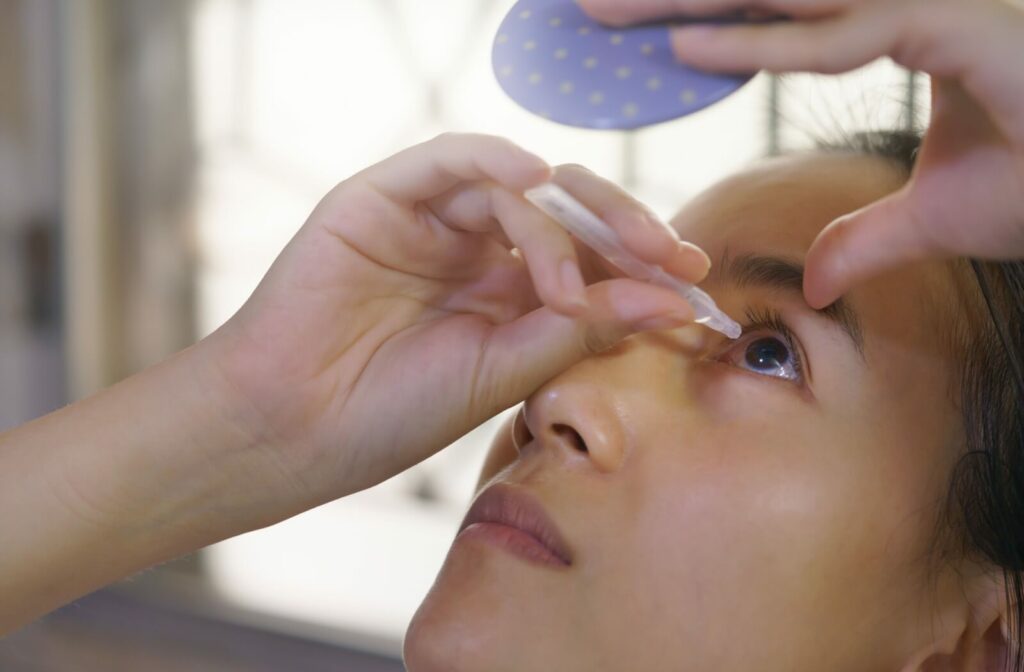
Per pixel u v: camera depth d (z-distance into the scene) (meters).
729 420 0.44
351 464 0.45
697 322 0.43
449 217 0.44
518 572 0.43
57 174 1.26
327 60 1.20
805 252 0.45
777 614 0.43
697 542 0.43
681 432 0.44
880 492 0.44
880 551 0.44
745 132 0.99
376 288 0.45
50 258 1.27
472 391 0.44
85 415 0.46
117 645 1.19
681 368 0.45
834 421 0.44
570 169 0.41
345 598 1.17
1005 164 0.36
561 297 0.40
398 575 1.18
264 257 1.25
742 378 0.44
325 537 1.22
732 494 0.43
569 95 0.37
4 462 0.45
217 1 1.23
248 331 0.45
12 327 1.28
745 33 0.35
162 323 1.29
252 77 1.23
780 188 0.47
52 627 1.22
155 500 0.45
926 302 0.45
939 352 0.45
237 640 1.18
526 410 0.45
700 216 0.47
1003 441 0.45
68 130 1.25
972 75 0.35
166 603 1.21
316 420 0.45
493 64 0.38
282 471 0.46
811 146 0.53
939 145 0.37
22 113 1.26
